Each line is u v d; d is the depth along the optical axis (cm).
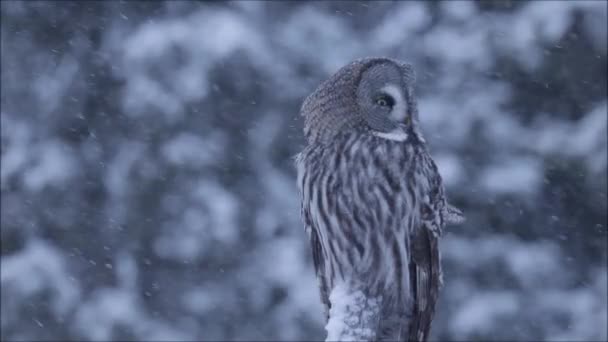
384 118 772
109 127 1798
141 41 1703
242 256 1767
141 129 1730
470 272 1706
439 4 1705
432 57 1692
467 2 1691
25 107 1867
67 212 1817
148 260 1798
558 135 1658
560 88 1684
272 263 1761
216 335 1791
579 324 1705
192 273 1798
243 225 1752
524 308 1692
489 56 1669
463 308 1683
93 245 1806
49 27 1852
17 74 1869
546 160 1673
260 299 1778
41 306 1791
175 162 1717
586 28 1588
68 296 1789
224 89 1698
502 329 1686
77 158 1820
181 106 1695
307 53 1716
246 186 1753
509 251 1698
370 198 759
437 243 788
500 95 1681
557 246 1719
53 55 1862
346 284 710
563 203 1712
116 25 1798
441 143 1669
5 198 1833
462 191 1667
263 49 1688
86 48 1828
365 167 757
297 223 1767
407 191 766
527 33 1605
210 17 1703
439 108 1673
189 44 1688
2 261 1794
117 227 1781
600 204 1695
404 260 775
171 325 1797
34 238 1816
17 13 1856
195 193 1738
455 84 1683
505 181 1662
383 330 799
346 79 771
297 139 1733
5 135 1864
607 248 1728
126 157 1752
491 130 1672
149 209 1753
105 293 1794
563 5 1590
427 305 793
